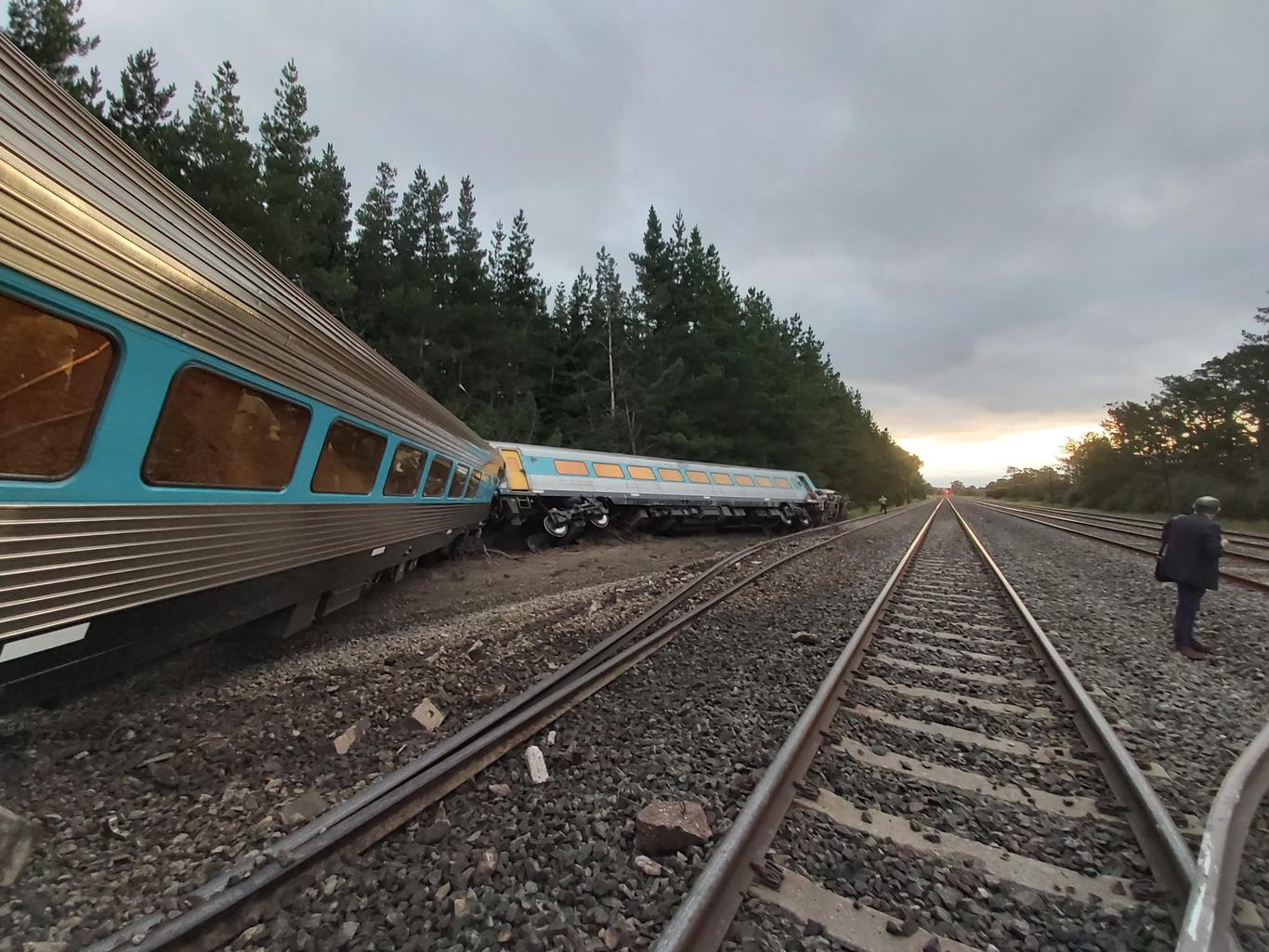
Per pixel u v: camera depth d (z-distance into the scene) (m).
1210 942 2.35
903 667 6.16
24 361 2.89
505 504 15.67
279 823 3.42
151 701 5.05
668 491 19.83
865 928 2.64
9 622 2.98
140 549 3.79
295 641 7.15
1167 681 5.91
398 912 2.71
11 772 3.72
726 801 3.62
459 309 29.84
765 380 34.75
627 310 32.84
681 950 2.34
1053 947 2.54
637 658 6.38
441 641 7.10
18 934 2.54
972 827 3.39
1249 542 21.00
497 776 3.94
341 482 6.39
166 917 2.60
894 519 38.94
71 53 15.60
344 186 27.62
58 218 2.92
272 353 4.82
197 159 19.61
